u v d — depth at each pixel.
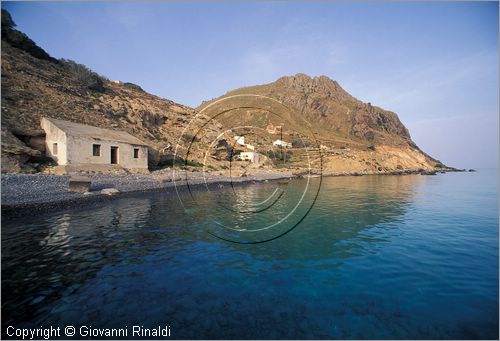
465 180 57.31
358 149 106.88
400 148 128.50
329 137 118.56
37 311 5.53
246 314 5.59
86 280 6.96
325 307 5.86
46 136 26.62
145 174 31.52
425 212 17.77
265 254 9.23
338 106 162.75
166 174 34.09
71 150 25.20
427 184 44.50
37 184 18.06
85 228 11.70
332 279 7.26
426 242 10.79
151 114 49.91
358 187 36.53
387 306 5.91
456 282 7.08
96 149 28.00
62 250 9.05
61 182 19.89
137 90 70.25
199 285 6.82
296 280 7.19
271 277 7.38
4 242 9.65
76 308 5.68
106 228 11.84
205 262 8.39
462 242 10.77
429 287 6.80
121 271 7.57
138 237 10.80
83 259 8.33
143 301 6.02
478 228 13.23
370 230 12.72
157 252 9.19
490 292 6.54
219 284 6.90
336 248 9.98
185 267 7.97
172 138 49.19
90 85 45.66
